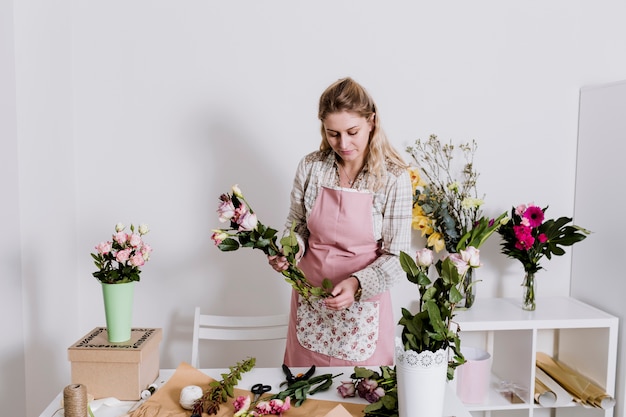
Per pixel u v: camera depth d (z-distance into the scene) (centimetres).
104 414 138
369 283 173
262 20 252
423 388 119
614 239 247
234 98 254
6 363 197
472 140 264
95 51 247
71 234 246
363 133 178
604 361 243
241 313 264
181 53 250
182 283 261
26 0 202
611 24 267
